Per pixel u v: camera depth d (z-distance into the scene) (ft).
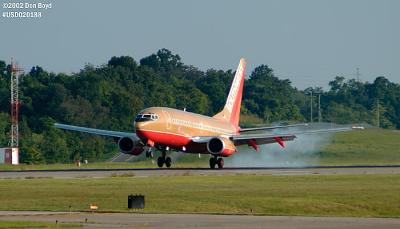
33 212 378.53
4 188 480.23
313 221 340.39
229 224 328.08
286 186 494.59
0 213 373.81
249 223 331.77
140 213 372.58
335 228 316.40
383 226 322.75
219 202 411.54
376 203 412.36
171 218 350.02
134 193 448.65
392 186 492.54
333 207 401.70
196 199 422.41
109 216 358.02
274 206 401.49
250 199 419.95
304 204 405.80
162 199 421.18
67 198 427.74
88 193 449.48
